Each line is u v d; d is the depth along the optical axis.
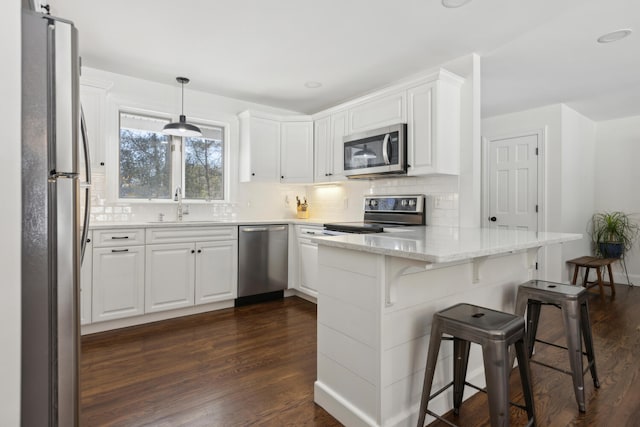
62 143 1.06
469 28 2.43
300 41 2.63
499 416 1.28
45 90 1.03
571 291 1.84
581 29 2.44
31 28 1.01
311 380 2.05
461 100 2.89
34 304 1.05
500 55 2.86
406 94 2.96
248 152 3.88
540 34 2.52
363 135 3.29
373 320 1.53
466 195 2.86
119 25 2.40
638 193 4.54
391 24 2.39
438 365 1.73
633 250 4.57
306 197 4.57
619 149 4.68
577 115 4.46
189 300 3.18
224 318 3.15
